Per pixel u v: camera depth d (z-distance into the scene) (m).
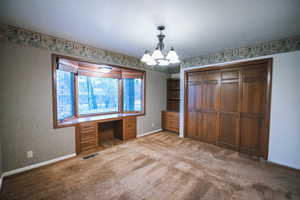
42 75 2.42
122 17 1.85
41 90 2.41
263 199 1.73
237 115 3.16
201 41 2.66
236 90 3.17
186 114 4.11
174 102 5.16
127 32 2.31
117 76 4.04
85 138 3.06
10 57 2.12
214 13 1.73
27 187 1.90
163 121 4.93
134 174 2.23
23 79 2.24
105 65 3.33
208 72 3.64
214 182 2.05
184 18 1.86
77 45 2.82
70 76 3.16
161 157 2.84
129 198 1.73
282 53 2.52
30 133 2.32
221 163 2.62
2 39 2.05
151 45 2.94
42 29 2.23
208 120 3.67
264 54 2.72
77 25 2.09
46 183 1.99
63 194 1.78
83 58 2.92
